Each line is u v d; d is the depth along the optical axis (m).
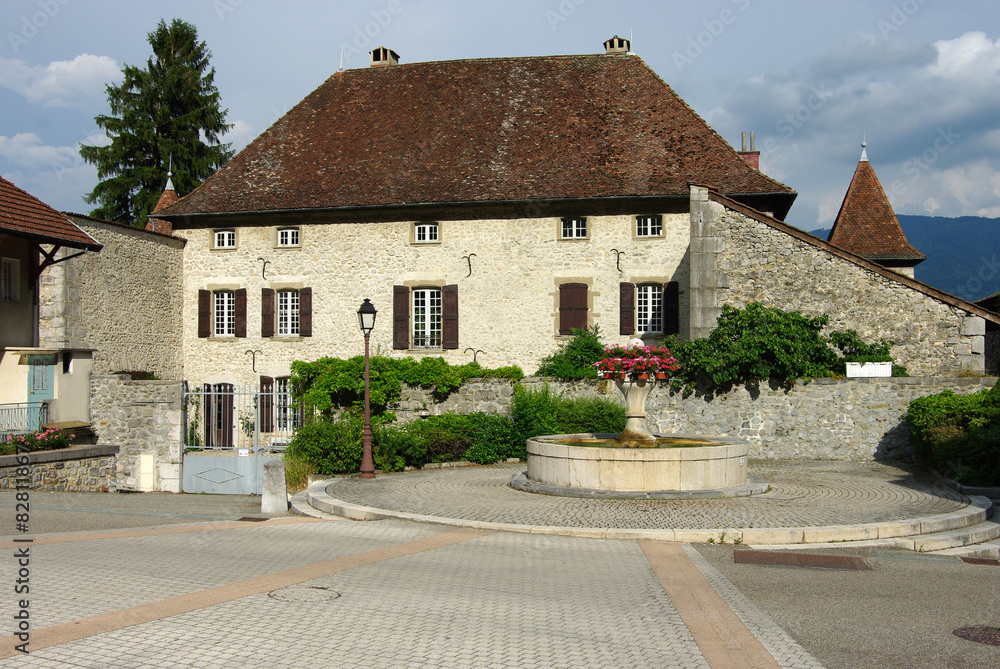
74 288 22.28
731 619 6.66
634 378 14.43
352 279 25.80
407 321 25.45
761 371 18.97
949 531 10.66
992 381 17.84
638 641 6.02
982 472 13.98
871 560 9.18
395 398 22.14
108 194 36.84
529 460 14.80
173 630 6.02
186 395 21.33
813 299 20.03
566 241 24.67
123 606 6.64
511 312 24.91
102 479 20.62
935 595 7.61
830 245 19.95
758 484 13.75
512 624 6.40
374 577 7.90
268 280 26.31
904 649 6.01
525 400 20.27
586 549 9.55
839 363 19.48
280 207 25.72
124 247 24.33
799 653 5.87
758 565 8.84
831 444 18.78
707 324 20.34
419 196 25.05
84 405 21.41
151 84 37.84
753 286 20.31
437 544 9.70
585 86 27.33
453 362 25.12
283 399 25.50
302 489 16.70
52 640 5.71
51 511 13.11
